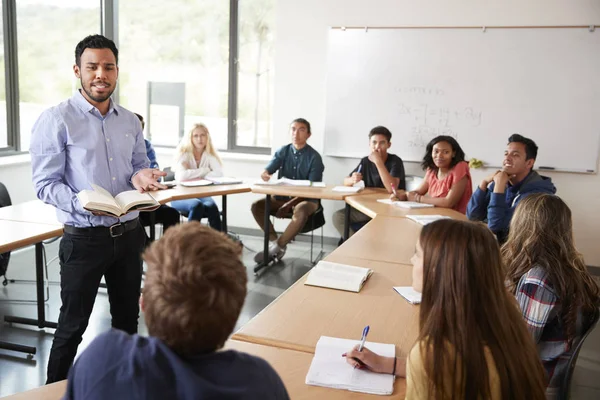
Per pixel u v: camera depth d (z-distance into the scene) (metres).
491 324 1.12
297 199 4.81
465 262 1.14
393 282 2.24
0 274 3.22
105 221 2.29
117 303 2.51
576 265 1.76
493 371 1.11
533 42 4.68
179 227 0.85
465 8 4.81
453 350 1.12
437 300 1.16
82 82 2.29
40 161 2.25
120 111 2.46
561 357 1.70
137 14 5.84
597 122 4.63
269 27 5.52
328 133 5.30
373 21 5.05
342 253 2.68
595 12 4.54
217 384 0.77
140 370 0.75
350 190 4.49
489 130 4.89
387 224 3.38
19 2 5.20
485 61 4.82
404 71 5.02
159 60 5.87
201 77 5.77
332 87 5.22
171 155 5.81
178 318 0.77
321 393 1.38
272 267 4.68
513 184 3.32
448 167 4.11
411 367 1.17
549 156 4.78
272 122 5.60
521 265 1.78
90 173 2.34
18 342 3.11
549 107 4.72
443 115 4.98
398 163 4.62
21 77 5.29
